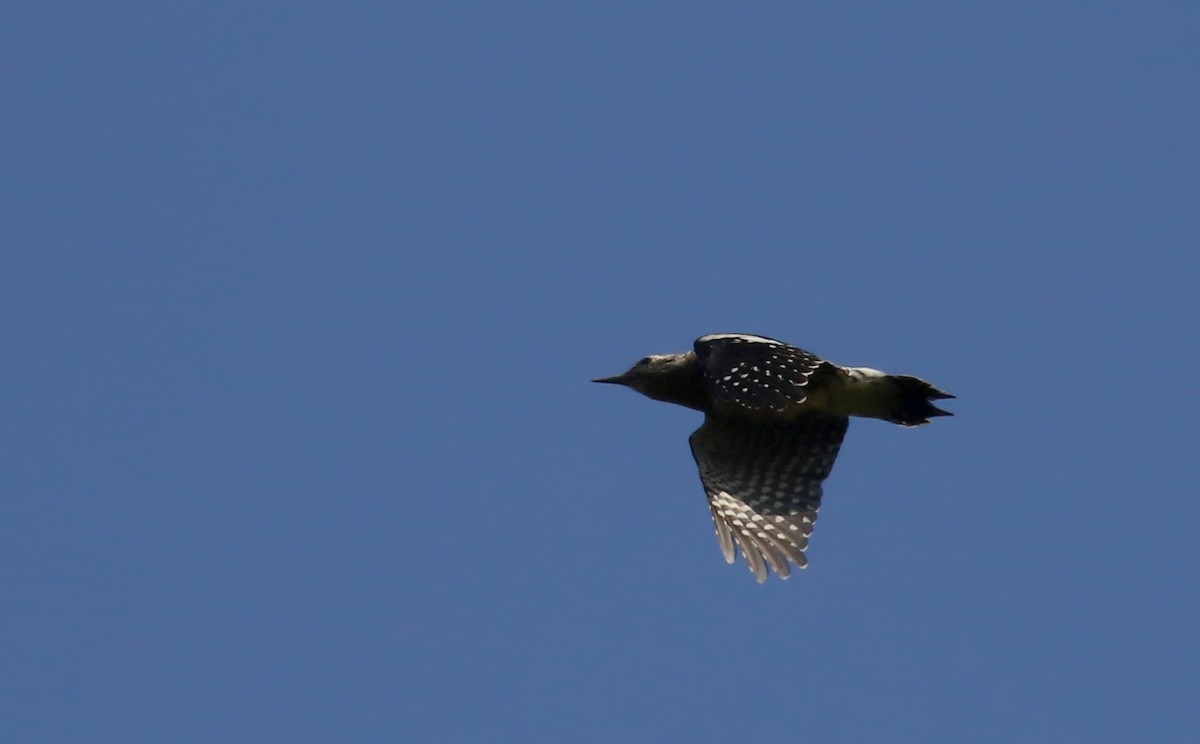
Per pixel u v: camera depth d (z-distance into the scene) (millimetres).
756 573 17547
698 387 19500
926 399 17672
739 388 17328
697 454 18422
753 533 17781
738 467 18234
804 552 17609
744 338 17531
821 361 17297
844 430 18094
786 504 17906
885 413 17812
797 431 18219
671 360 19719
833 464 18031
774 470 18125
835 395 17844
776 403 17141
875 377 17703
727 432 18469
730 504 18016
